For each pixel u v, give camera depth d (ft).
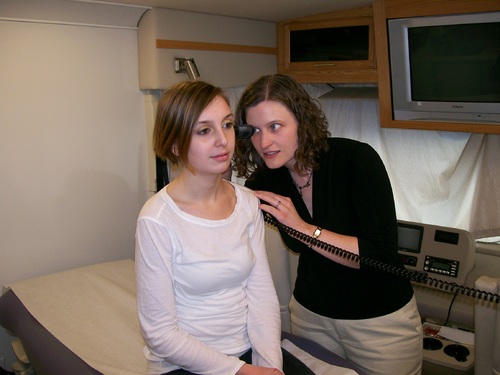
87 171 7.55
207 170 3.71
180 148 3.67
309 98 4.69
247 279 4.25
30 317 6.15
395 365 5.09
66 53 7.00
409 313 5.14
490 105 6.40
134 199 8.20
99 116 7.51
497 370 4.89
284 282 7.38
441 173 7.98
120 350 5.47
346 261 4.66
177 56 7.37
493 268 7.07
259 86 4.51
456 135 7.69
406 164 8.32
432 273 7.07
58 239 7.45
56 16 6.65
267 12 7.50
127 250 8.29
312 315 5.39
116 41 7.46
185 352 3.71
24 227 7.09
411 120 7.18
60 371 5.25
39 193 7.14
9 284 7.02
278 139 4.52
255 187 5.39
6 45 6.47
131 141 7.97
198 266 3.75
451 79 6.54
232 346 4.07
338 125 8.91
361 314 5.05
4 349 7.36
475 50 6.19
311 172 4.97
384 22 6.76
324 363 4.68
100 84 7.42
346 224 4.87
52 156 7.16
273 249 7.26
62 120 7.15
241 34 8.08
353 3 6.89
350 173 4.73
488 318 4.91
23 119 6.80
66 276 7.09
